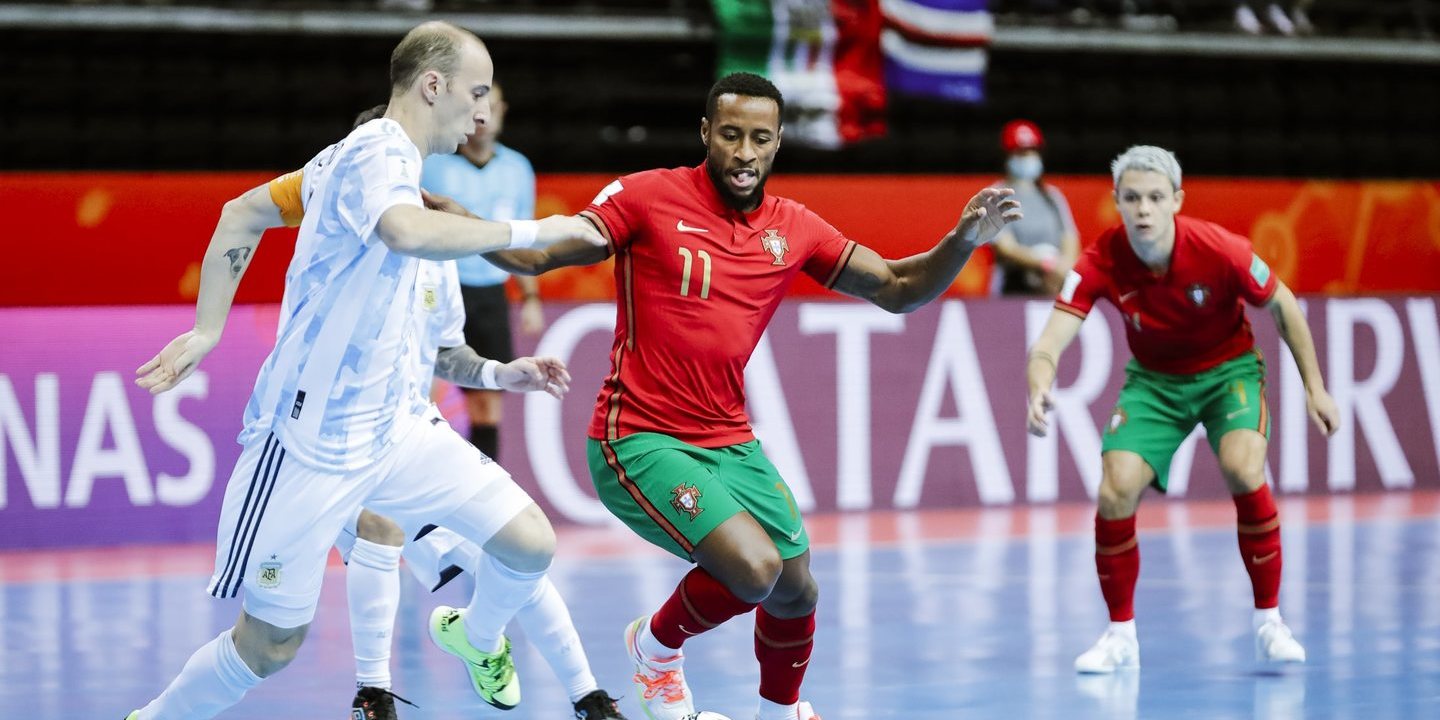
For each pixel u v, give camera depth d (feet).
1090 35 153.48
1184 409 74.33
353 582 57.52
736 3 145.28
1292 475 137.59
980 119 158.30
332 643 79.05
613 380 55.11
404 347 50.88
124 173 130.00
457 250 46.50
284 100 143.02
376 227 46.44
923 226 131.54
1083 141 158.71
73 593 94.22
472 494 53.57
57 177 115.24
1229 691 66.80
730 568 51.85
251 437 49.62
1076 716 62.44
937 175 154.71
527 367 58.03
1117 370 134.62
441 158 103.30
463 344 59.93
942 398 130.31
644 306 54.44
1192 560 105.09
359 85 144.97
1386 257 144.05
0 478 110.83
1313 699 65.21
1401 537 114.83
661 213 54.08
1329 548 109.70
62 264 115.34
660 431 54.29
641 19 144.25
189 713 50.75
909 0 148.15
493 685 60.59
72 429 112.37
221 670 50.01
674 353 54.13
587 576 99.35
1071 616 85.20
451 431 55.11
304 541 49.34
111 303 116.47
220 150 139.85
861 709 63.67
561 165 145.79
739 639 79.51
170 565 104.99
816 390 126.93
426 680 70.18
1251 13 162.61
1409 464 141.38
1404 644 77.00
